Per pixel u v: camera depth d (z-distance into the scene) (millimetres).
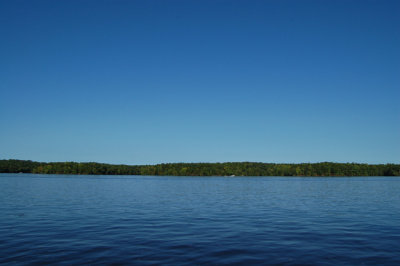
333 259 16297
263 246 18953
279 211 36219
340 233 23031
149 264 15289
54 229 24047
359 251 17828
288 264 15469
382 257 16656
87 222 27500
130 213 33656
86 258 16172
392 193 66500
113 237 21266
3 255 16578
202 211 35969
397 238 21266
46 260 15758
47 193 60031
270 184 111438
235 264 15438
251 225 26531
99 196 55500
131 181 132625
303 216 32125
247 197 56250
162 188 83562
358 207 40375
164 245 19094
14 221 27703
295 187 91250
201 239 20844
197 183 117500
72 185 91375
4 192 61219
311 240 20641
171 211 35688
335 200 50406
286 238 21281
